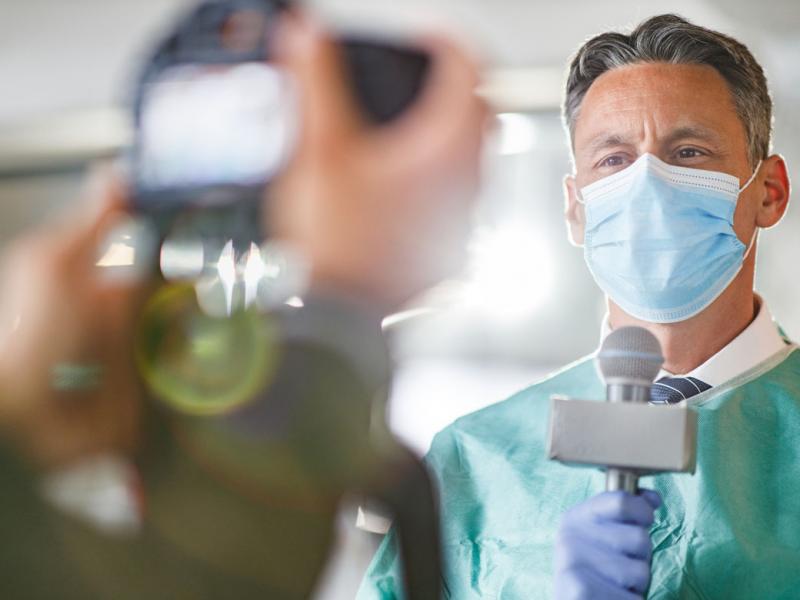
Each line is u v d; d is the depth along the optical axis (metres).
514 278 6.98
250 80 0.73
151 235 0.79
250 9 0.74
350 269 0.74
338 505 0.83
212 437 0.81
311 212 0.72
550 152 6.59
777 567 1.63
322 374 0.78
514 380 7.23
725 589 1.63
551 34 5.35
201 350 0.80
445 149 0.72
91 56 5.60
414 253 0.73
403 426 6.96
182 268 0.80
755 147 1.83
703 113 1.79
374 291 0.75
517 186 6.78
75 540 0.82
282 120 0.72
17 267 0.83
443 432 2.00
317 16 0.74
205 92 0.74
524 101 5.69
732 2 4.82
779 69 5.18
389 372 0.80
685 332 1.85
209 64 0.74
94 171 0.85
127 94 0.77
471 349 7.36
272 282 0.78
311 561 0.83
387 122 0.72
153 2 5.46
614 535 1.36
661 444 1.28
